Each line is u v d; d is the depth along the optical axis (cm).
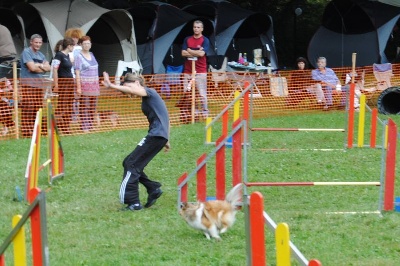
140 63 2114
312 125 1684
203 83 1712
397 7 2347
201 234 817
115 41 2111
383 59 2300
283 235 486
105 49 2117
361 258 733
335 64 2370
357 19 2359
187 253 745
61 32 1956
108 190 1049
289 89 1906
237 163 964
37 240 507
